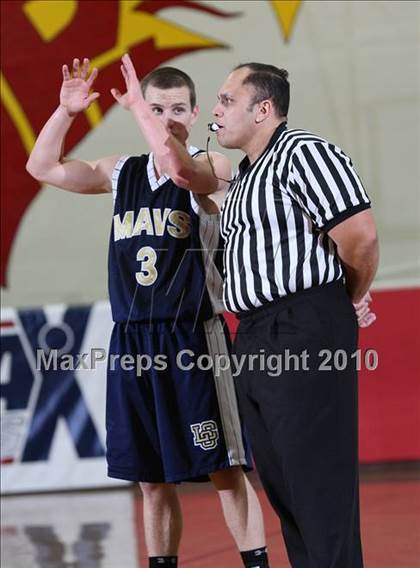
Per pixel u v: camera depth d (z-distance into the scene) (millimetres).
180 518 11320
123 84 18875
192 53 18812
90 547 14039
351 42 18750
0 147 18953
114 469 10938
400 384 18359
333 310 9141
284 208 9188
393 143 18812
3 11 18812
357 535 9461
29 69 18875
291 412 9133
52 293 19125
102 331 18312
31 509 16953
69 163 11156
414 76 18766
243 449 10977
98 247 19109
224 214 9750
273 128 9648
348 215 8914
